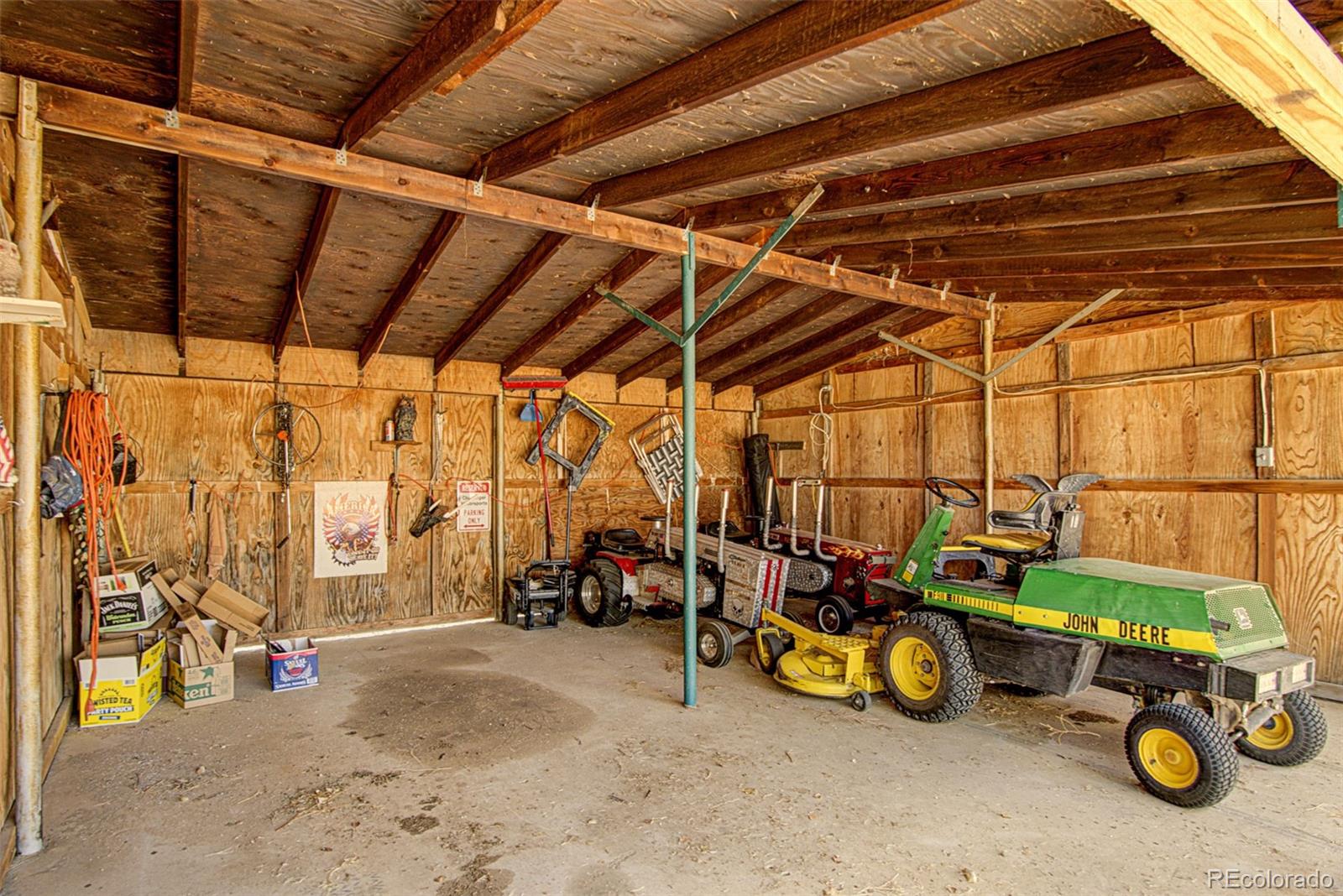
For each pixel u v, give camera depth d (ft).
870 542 21.70
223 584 16.02
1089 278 15.40
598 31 7.50
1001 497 18.25
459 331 17.83
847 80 8.00
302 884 7.45
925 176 10.08
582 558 22.61
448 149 10.66
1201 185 9.20
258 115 9.53
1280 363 13.73
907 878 7.62
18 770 8.00
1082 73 7.02
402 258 13.82
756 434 25.43
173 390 16.70
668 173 10.90
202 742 11.24
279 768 10.30
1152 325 15.55
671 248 12.97
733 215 12.37
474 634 18.76
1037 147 9.05
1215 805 9.24
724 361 21.79
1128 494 15.96
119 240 12.06
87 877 7.56
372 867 7.77
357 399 18.97
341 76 8.78
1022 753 10.95
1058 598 10.68
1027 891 7.39
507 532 21.24
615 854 8.04
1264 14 3.84
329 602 18.44
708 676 14.85
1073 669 10.25
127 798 9.36
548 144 9.76
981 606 11.75
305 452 18.22
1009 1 6.38
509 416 21.34
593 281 16.01
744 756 10.75
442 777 10.01
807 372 23.62
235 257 13.09
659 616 20.90
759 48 7.25
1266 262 11.46
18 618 8.07
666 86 8.21
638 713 12.60
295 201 11.50
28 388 8.23
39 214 8.28
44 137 9.18
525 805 9.18
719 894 7.32
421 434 19.88
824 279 15.25
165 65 8.63
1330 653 13.16
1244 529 14.24
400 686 14.16
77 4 7.53
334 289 14.79
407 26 7.67
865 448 22.07
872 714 12.65
